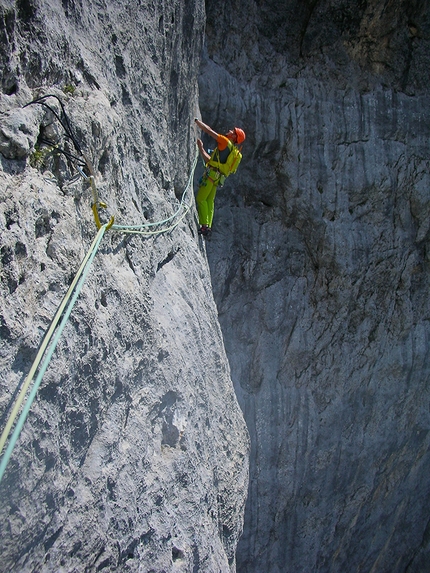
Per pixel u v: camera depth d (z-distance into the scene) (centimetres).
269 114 1071
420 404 1273
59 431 359
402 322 1223
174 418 529
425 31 1163
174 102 684
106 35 495
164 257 600
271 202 1131
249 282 1121
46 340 318
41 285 348
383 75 1180
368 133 1158
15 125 338
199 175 978
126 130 524
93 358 395
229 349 1109
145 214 558
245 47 1051
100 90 458
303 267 1162
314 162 1119
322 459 1187
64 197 385
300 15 1084
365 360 1211
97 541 388
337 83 1145
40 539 344
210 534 551
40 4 383
